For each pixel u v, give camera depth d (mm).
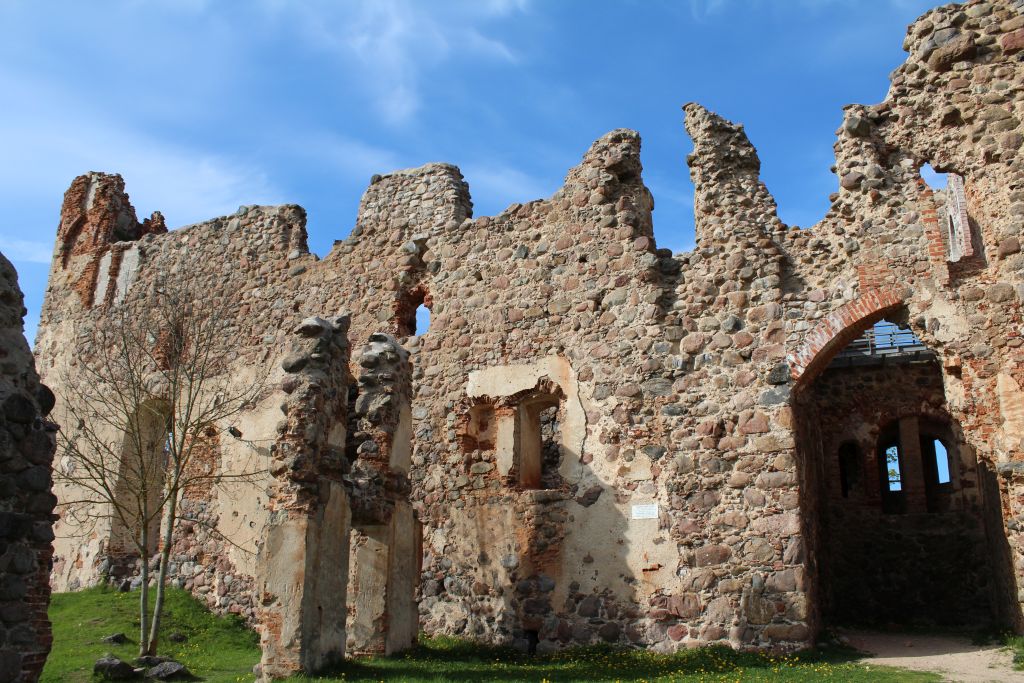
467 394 15898
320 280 18750
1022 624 11617
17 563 8211
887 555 19359
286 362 11750
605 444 14227
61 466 21031
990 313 12227
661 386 14008
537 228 16156
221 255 20484
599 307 14969
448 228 17312
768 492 12828
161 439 17797
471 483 15391
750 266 13867
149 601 16500
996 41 13180
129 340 18578
